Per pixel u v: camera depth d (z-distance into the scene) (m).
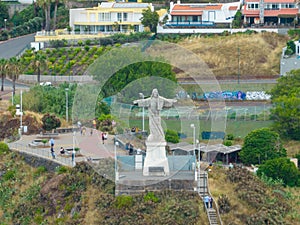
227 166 136.88
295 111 165.62
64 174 131.75
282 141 161.00
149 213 117.31
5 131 161.75
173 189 120.75
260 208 120.62
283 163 136.62
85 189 125.69
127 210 118.00
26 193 134.25
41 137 155.38
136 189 120.81
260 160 146.12
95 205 121.19
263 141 147.38
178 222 115.56
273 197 126.06
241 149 149.12
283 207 123.12
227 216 118.81
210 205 119.50
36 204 130.25
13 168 142.12
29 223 127.44
